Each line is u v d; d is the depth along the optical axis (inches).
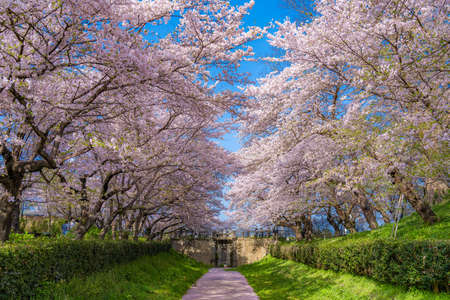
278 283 601.3
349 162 466.6
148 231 1059.9
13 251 229.1
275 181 701.9
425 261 288.2
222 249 1647.4
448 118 318.7
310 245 712.4
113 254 459.8
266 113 656.4
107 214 704.4
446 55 315.6
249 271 999.0
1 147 266.1
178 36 336.5
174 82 310.7
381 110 421.4
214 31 315.3
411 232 438.6
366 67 368.2
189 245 1647.4
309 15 440.1
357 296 360.5
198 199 800.3
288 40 450.9
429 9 300.8
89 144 314.8
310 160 593.0
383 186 532.1
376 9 304.3
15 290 224.7
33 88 269.6
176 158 510.6
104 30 250.4
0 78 210.7
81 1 238.4
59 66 257.4
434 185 572.4
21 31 295.0
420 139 355.6
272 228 1401.3
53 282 279.6
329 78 535.2
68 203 397.7
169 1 312.5
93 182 613.9
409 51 329.4
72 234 561.0
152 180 545.6
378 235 510.0
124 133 410.3
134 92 318.3
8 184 282.2
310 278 550.6
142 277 480.7
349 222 717.9
